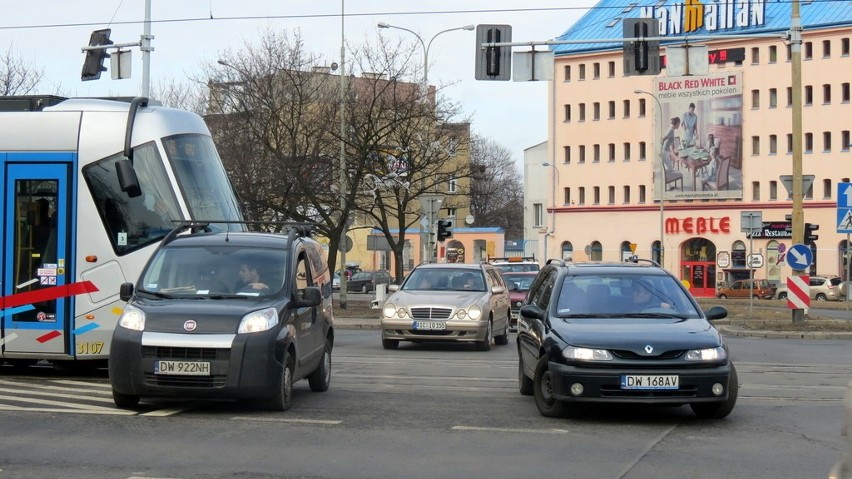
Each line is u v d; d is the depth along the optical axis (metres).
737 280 76.50
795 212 31.39
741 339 28.55
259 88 39.44
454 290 22.73
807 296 31.78
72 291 14.94
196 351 11.12
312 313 13.17
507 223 121.38
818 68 74.00
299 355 12.38
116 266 14.95
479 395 13.73
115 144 15.23
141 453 9.12
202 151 16.39
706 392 10.96
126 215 15.08
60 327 14.92
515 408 12.38
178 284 12.28
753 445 9.90
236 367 11.12
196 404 12.21
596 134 83.94
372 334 28.73
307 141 38.31
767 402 13.24
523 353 13.46
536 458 9.12
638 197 81.88
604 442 9.98
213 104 42.22
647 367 10.93
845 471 5.97
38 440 9.71
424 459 9.02
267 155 37.47
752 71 76.56
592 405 12.66
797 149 31.31
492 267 24.77
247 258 12.56
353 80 42.00
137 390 11.19
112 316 14.89
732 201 77.62
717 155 77.94
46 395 12.98
